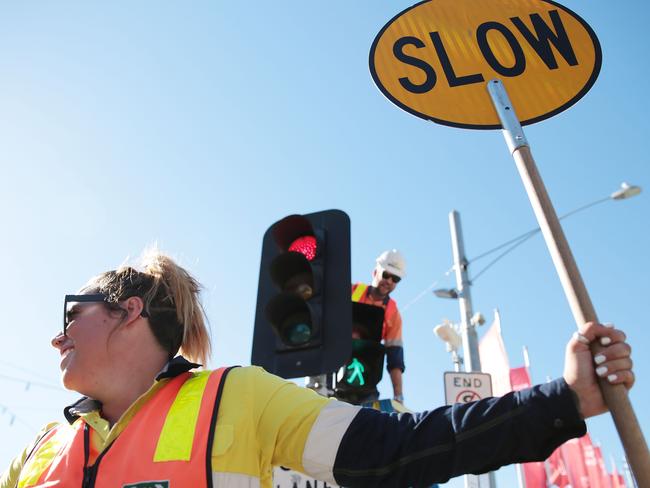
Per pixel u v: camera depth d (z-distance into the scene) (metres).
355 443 2.13
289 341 5.92
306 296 6.06
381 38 3.88
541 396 2.02
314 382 6.12
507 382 11.98
